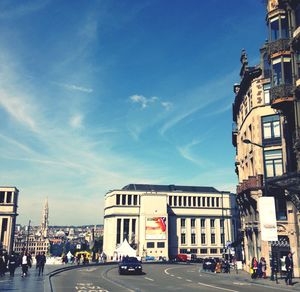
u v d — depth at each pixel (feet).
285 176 76.54
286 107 93.56
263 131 116.06
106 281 84.69
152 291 63.57
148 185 387.55
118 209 350.64
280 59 93.30
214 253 359.87
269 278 91.86
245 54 132.98
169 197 364.58
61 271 120.98
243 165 139.03
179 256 268.62
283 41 93.25
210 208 371.15
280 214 104.99
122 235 345.51
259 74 120.16
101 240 490.08
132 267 111.24
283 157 108.17
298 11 89.81
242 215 140.56
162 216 339.57
